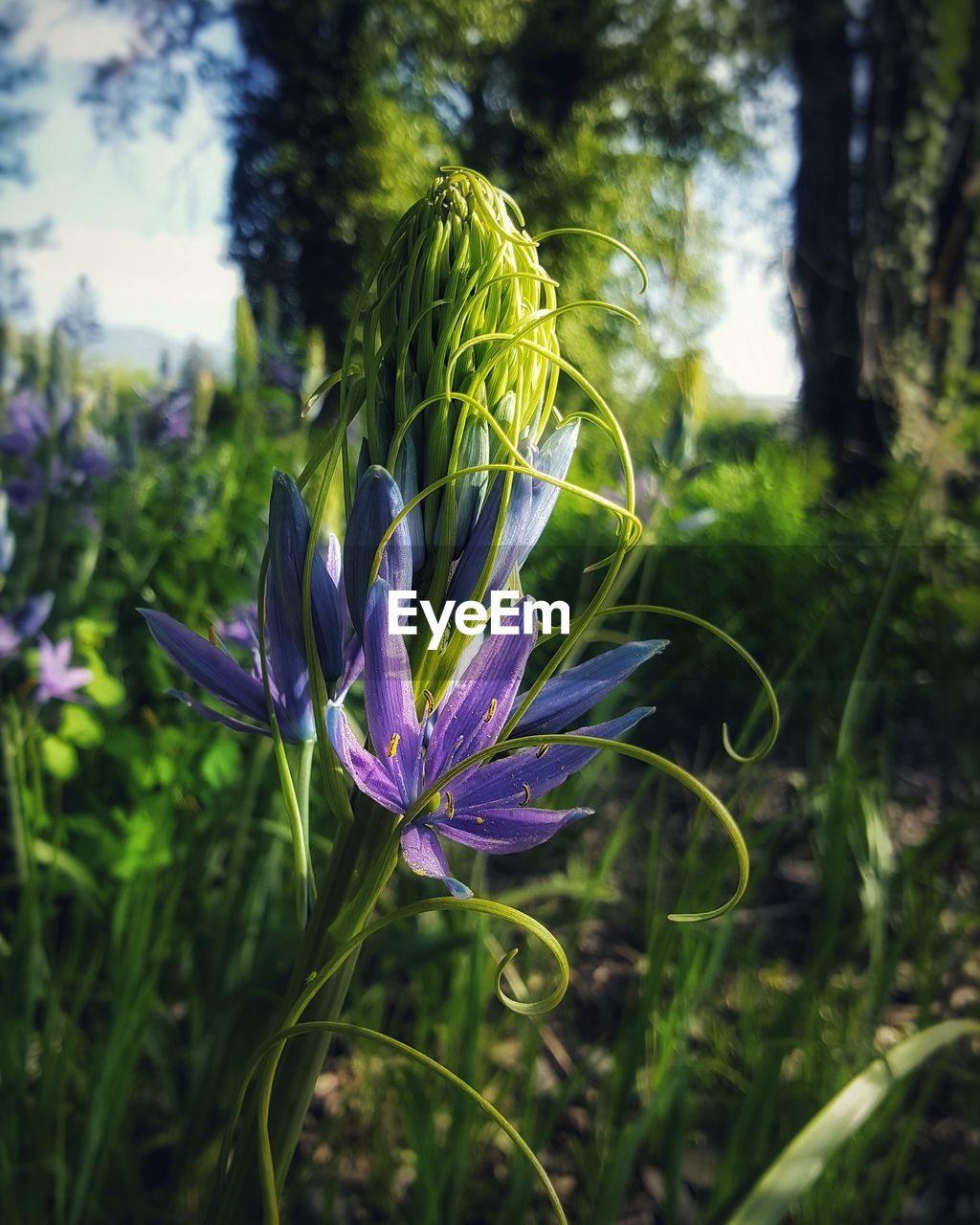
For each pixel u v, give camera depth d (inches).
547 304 6.5
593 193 108.2
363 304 6.5
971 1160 17.0
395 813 6.6
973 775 27.2
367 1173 16.4
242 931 15.8
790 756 30.5
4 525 17.6
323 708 6.3
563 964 5.8
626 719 6.7
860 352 63.2
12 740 15.8
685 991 15.4
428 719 6.5
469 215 6.1
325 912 6.9
